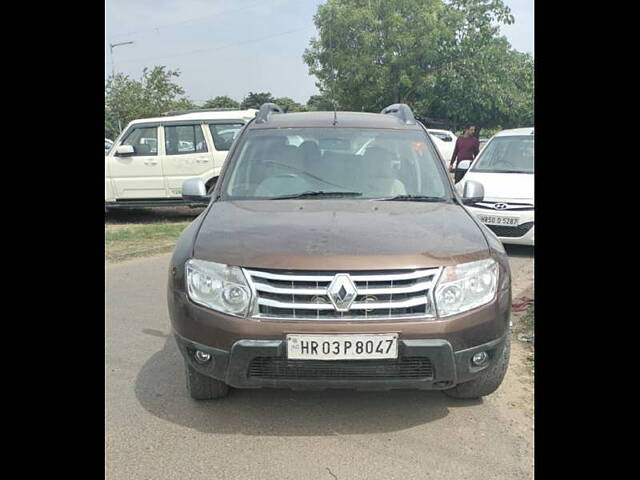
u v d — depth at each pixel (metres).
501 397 3.89
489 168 9.12
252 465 3.14
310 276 3.09
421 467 3.12
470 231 3.57
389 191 4.30
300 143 4.62
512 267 7.62
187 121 11.85
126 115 25.61
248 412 3.69
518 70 28.00
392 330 3.06
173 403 3.83
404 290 3.10
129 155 11.78
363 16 27.48
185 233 3.78
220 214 3.88
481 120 27.28
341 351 3.06
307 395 3.90
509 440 3.37
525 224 8.01
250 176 4.44
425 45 26.64
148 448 3.30
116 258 8.45
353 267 3.09
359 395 3.91
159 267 7.93
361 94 28.00
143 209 14.05
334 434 3.43
